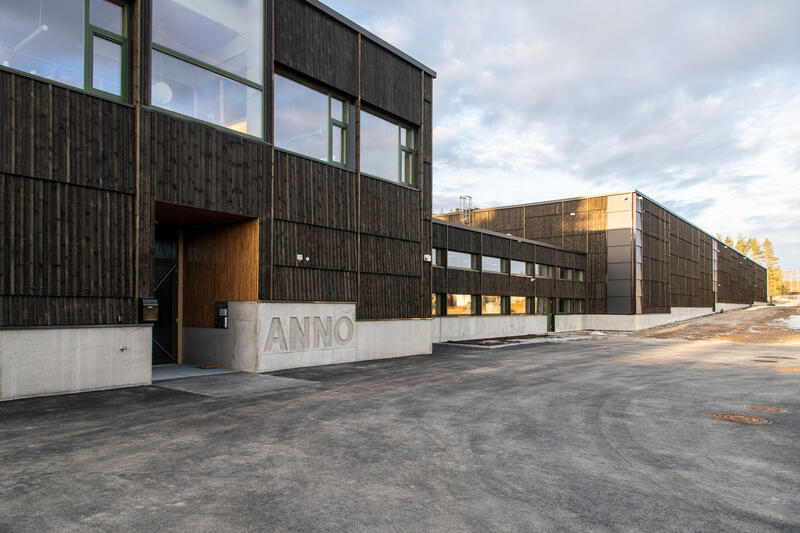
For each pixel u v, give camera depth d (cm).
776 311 6638
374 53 1580
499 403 865
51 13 879
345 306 1423
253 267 1195
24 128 826
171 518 380
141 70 980
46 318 837
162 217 1194
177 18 1054
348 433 643
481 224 4441
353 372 1215
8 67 817
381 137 1620
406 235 1673
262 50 1230
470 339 2452
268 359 1198
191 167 1060
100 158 916
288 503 415
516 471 509
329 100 1434
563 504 425
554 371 1321
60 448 552
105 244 916
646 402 902
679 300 4859
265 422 691
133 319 950
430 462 533
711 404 891
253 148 1194
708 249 6172
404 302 1656
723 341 2612
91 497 417
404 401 862
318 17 1392
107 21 960
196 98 1088
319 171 1369
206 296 1302
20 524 363
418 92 1761
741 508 425
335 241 1405
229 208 1131
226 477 473
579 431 681
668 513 411
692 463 548
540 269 3250
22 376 805
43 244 838
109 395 856
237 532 359
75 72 906
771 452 594
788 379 1218
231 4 1164
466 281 2434
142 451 548
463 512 404
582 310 3853
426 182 1795
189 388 948
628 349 2092
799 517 408
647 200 4022
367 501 423
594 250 3866
